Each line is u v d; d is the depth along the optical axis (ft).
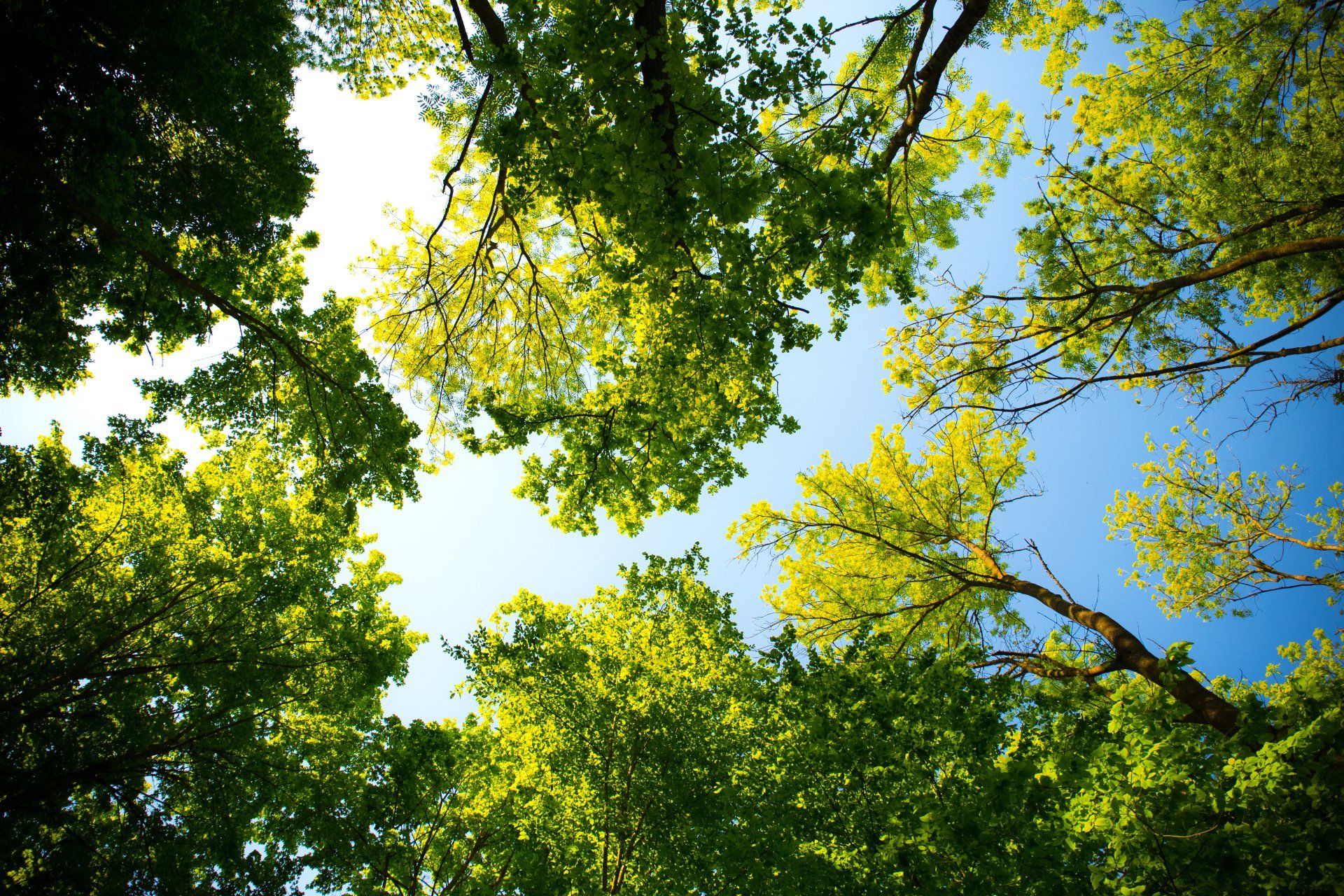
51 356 24.98
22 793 19.81
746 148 18.95
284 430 31.37
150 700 25.04
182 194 25.30
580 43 16.79
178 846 22.65
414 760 23.12
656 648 26.45
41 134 21.94
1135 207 30.86
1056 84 35.19
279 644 26.25
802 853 17.81
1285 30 28.66
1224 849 12.34
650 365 26.91
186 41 22.75
